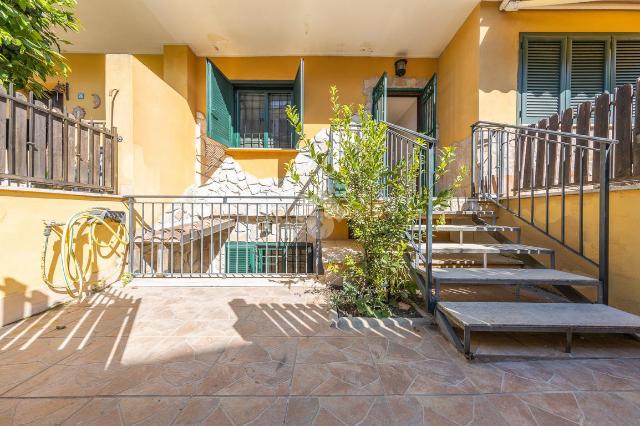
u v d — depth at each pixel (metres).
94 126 3.06
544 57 3.93
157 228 4.09
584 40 3.90
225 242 5.10
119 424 1.23
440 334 2.07
